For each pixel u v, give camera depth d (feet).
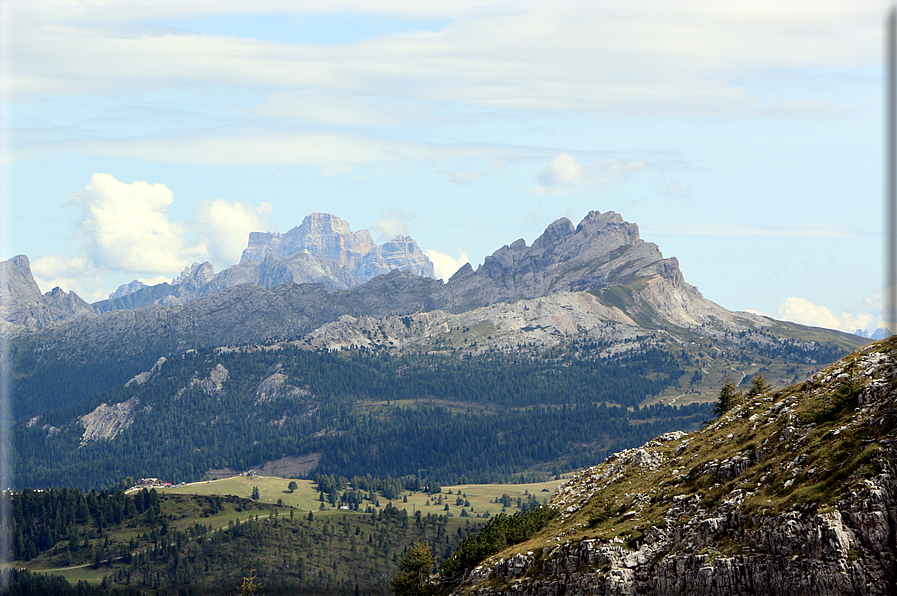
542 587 414.00
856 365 409.90
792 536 336.08
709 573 355.77
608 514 442.09
